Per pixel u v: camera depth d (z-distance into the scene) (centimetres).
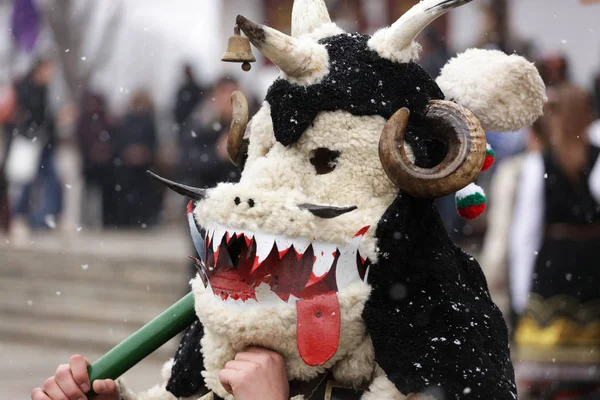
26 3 2341
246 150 347
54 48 2380
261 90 1355
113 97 2161
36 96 1767
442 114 305
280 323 301
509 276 778
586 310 718
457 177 295
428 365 293
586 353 721
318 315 300
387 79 311
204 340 333
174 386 353
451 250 317
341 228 300
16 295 1530
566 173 720
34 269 1573
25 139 1756
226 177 967
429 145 316
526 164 744
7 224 1809
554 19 1205
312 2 338
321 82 307
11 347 1375
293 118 308
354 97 307
